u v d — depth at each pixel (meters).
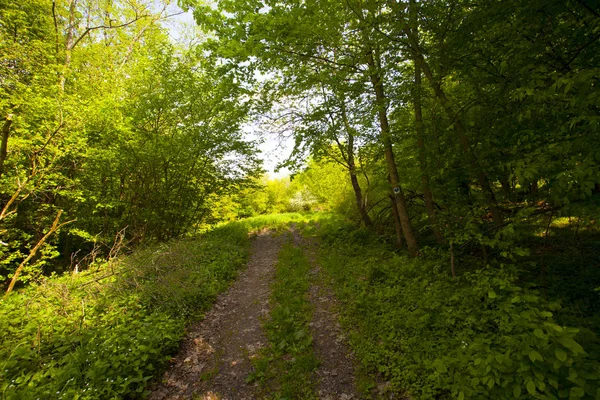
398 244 9.09
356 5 5.41
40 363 4.14
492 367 2.35
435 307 4.79
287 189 29.81
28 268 7.70
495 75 4.53
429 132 6.24
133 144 10.55
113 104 9.61
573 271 5.00
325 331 5.26
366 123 7.91
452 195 6.31
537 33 3.87
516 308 3.21
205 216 14.57
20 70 9.61
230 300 7.07
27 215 10.62
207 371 4.48
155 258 7.13
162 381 4.23
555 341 1.99
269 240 14.04
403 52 5.60
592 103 2.61
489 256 6.35
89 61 12.25
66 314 5.41
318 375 4.19
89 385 3.62
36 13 10.87
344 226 12.80
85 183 11.02
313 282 7.60
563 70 3.61
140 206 12.60
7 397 3.40
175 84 11.18
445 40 5.28
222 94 8.88
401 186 7.96
